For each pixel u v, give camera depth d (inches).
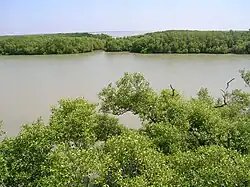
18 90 1920.5
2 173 516.1
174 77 2226.9
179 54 3870.6
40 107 1541.6
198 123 755.4
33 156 539.5
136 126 1245.7
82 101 745.0
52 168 516.4
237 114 927.0
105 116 810.8
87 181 526.3
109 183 542.6
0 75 2443.4
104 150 596.7
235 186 518.6
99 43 4603.8
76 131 667.4
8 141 553.9
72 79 2250.2
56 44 4141.2
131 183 502.0
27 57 3774.6
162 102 799.7
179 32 4379.9
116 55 3907.5
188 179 533.0
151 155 563.5
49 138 566.3
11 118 1381.6
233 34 4018.2
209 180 514.6
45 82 2156.7
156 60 3260.3
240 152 671.8
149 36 4323.3
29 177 519.2
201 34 4092.0
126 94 804.6
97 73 2486.5
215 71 2444.6
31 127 577.0
